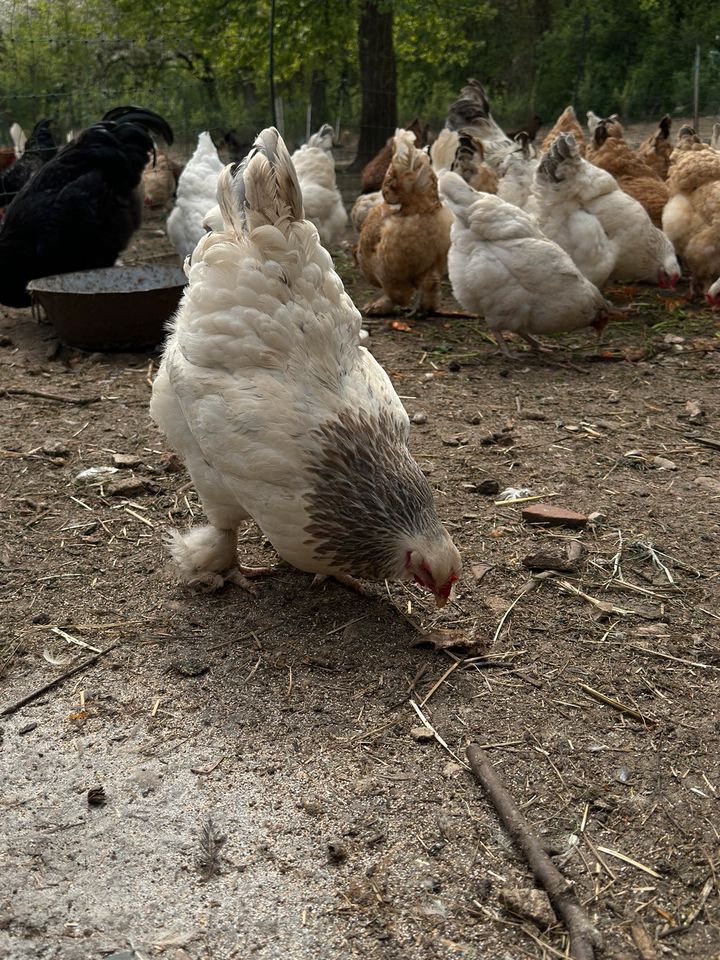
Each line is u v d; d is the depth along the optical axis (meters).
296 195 0.79
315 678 0.79
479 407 1.41
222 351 0.78
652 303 2.00
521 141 2.19
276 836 0.63
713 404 1.42
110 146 1.83
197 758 0.71
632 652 0.83
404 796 0.67
